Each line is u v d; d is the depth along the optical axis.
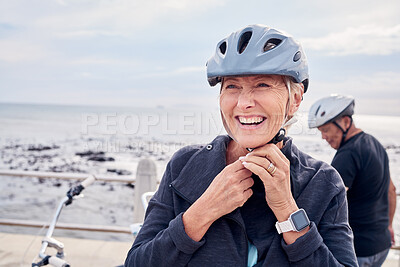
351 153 2.05
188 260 0.97
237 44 0.92
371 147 2.09
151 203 1.14
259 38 0.90
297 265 0.92
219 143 1.09
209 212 0.92
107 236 8.74
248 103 0.88
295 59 0.90
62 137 43.09
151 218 1.11
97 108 118.38
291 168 1.02
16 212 10.78
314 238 0.92
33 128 57.62
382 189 2.07
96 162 21.02
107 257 3.62
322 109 2.23
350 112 2.20
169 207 1.09
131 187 15.02
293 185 1.00
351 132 2.20
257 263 0.97
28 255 3.55
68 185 15.67
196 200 1.00
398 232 6.45
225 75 0.89
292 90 0.94
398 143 37.22
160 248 0.97
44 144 33.81
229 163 1.10
